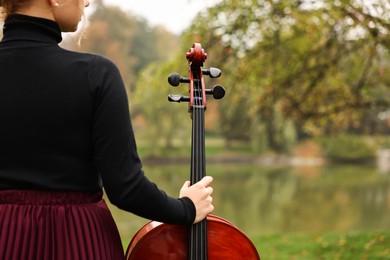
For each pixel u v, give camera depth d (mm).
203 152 1777
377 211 16906
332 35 8992
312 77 9656
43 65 1470
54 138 1455
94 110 1461
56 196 1469
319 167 39906
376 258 6160
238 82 9367
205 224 1706
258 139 37719
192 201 1591
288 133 42406
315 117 10344
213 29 8727
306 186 25312
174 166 38469
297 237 7605
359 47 9148
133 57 57781
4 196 1466
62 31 1586
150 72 10992
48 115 1447
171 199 1539
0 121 1463
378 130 41562
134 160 1470
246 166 40656
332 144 45938
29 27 1502
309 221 14852
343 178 30000
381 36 8148
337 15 8352
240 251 1766
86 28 1648
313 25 8656
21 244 1437
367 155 45812
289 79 9688
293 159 46438
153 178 28234
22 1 1494
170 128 34969
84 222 1485
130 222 12984
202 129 1803
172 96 1859
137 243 1709
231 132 45188
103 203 1588
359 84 9781
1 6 1513
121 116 1457
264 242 7371
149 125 35031
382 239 7008
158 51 62094
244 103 13180
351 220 15062
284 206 18219
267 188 24422
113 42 52969
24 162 1462
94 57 1495
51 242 1453
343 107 10242
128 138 1460
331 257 6422
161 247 1716
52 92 1451
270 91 9938
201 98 1854
